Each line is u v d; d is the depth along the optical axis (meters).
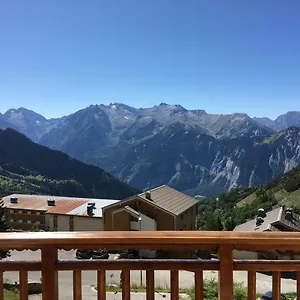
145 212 32.12
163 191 37.19
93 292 10.29
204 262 2.32
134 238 2.22
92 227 41.84
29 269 2.34
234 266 2.30
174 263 2.34
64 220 43.12
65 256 19.83
